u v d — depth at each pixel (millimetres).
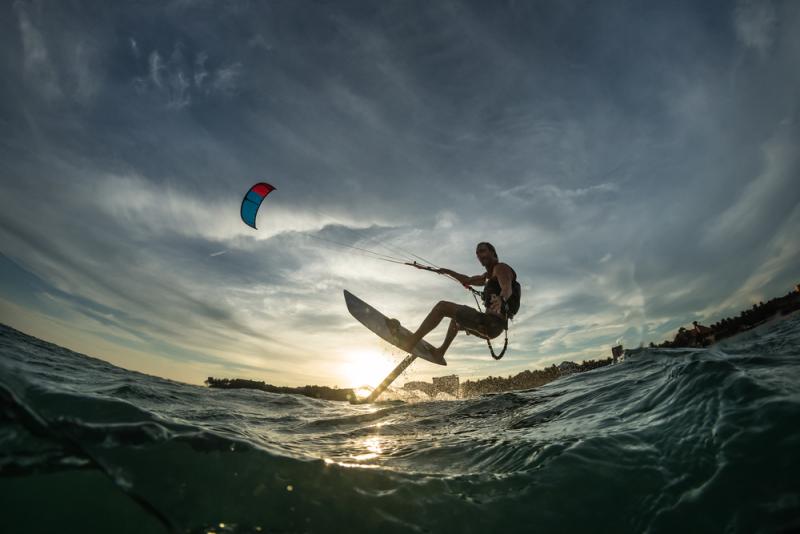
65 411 2170
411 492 1921
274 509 1636
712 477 1720
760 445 1767
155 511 1480
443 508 1805
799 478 1526
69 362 5824
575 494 1866
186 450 1936
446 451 2885
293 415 5750
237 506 1610
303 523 1580
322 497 1776
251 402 7094
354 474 2035
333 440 3742
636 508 1708
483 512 1786
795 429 1764
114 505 1454
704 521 1527
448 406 5707
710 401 2314
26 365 4145
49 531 1286
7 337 6125
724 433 1954
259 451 2096
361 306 5836
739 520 1466
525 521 1720
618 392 3693
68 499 1424
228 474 1815
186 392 6551
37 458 1569
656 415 2549
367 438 3865
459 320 4711
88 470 1595
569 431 2789
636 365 5016
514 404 4949
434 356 5516
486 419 4422
